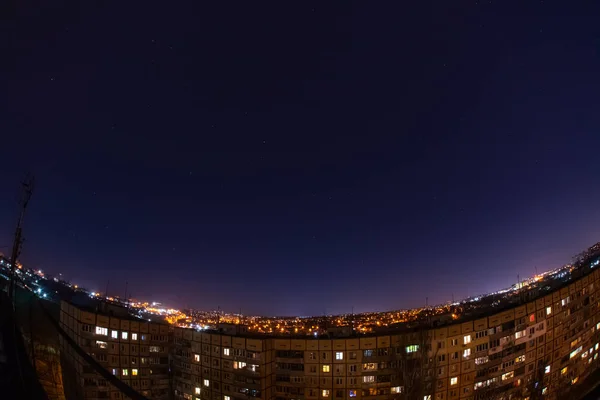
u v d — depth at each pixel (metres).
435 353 82.00
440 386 81.19
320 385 81.12
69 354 70.94
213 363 85.94
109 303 95.94
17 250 35.00
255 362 81.50
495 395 85.38
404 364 80.25
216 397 84.62
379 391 79.94
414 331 83.19
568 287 98.62
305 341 82.62
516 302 99.88
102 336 85.75
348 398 79.94
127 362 87.44
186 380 88.81
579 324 99.19
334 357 81.25
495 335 87.19
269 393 82.25
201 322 101.56
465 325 84.88
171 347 92.44
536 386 89.56
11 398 22.14
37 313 56.09
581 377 98.31
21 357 29.55
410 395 78.50
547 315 93.62
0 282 55.66
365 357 81.06
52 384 44.06
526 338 90.31
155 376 89.75
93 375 79.56
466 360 83.75
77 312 85.94
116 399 82.62
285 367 82.75
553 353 93.62
